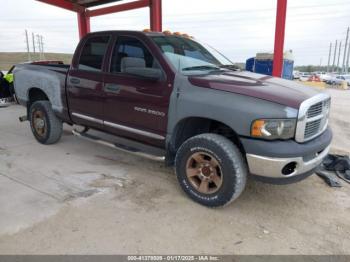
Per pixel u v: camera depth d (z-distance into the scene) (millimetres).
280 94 3205
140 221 3242
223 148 3256
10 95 10375
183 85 3566
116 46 4266
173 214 3393
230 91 3283
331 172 4742
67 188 3947
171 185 4113
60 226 3111
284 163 3059
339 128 8617
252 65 10734
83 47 4711
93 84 4480
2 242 2848
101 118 4508
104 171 4547
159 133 3857
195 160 3564
